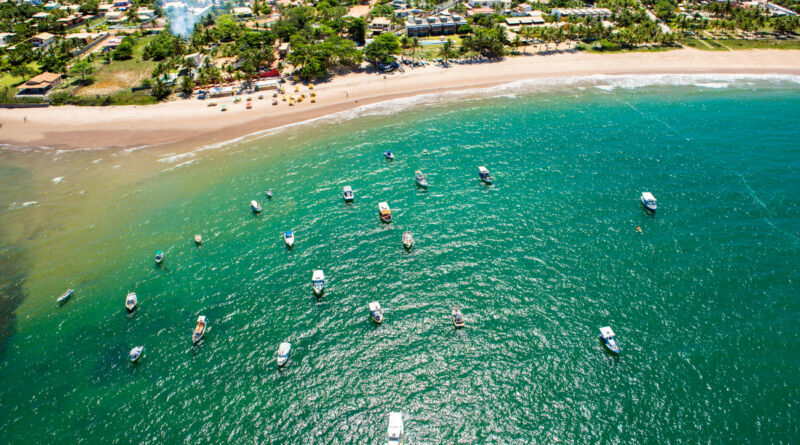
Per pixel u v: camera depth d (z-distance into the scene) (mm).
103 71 184375
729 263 85938
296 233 100562
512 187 112125
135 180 122562
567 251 91000
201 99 165375
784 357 68812
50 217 108625
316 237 99062
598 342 73000
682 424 61906
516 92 170125
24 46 190500
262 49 192500
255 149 136250
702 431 61062
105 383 70500
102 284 89125
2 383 70875
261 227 102938
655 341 72500
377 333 76562
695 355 69938
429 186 114500
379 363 72000
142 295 86250
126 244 99312
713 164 117625
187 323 80000
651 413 63375
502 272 87000
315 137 142000
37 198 116125
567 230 96688
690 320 75500
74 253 97188
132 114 156875
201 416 65688
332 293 84688
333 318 79688
